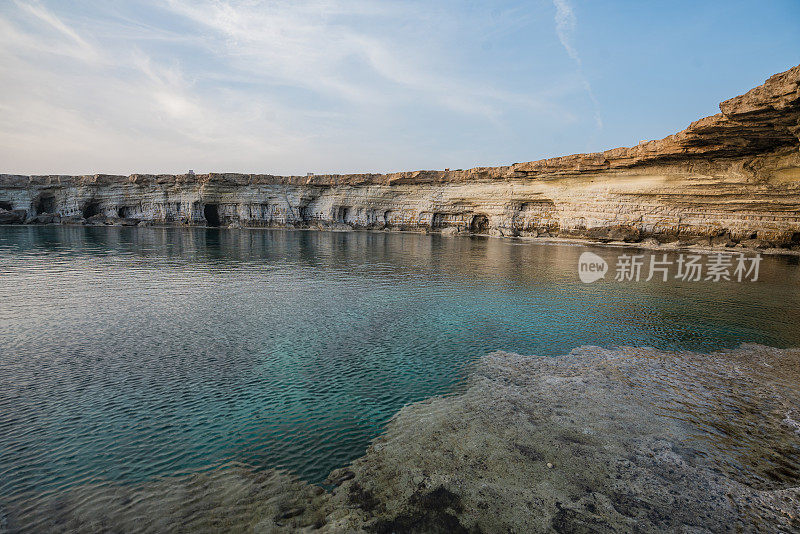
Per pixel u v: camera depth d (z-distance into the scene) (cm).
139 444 870
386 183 8988
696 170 4984
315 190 9425
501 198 7588
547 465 798
